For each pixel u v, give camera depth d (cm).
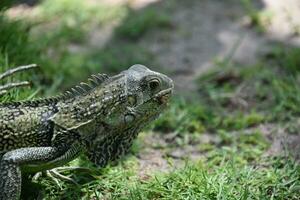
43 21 1127
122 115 586
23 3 1223
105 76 595
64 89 966
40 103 575
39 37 1092
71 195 622
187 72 1091
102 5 1371
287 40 1199
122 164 714
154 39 1230
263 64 1089
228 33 1251
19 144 555
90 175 659
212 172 686
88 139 580
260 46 1179
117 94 581
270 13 1296
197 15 1336
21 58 839
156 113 612
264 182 655
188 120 875
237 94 974
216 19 1319
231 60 1120
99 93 579
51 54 1094
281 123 863
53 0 1336
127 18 1312
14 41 856
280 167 716
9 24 867
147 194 624
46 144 564
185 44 1207
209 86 1005
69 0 1351
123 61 1126
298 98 912
